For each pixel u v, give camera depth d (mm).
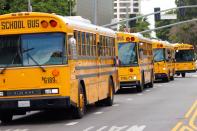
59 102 17438
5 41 17828
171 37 117938
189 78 56219
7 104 17609
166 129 15703
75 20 19750
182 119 18203
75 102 18297
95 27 22078
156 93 32312
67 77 17531
